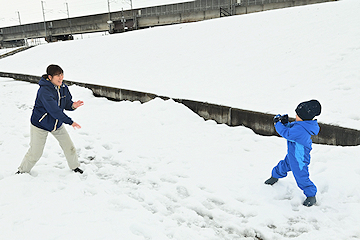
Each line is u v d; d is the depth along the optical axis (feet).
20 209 9.97
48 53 72.23
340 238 8.52
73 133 20.18
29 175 12.57
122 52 53.83
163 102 24.98
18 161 14.83
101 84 34.83
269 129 18.69
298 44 32.53
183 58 40.88
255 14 49.14
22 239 8.34
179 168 14.16
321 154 14.39
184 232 9.11
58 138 12.82
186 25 56.54
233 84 28.32
